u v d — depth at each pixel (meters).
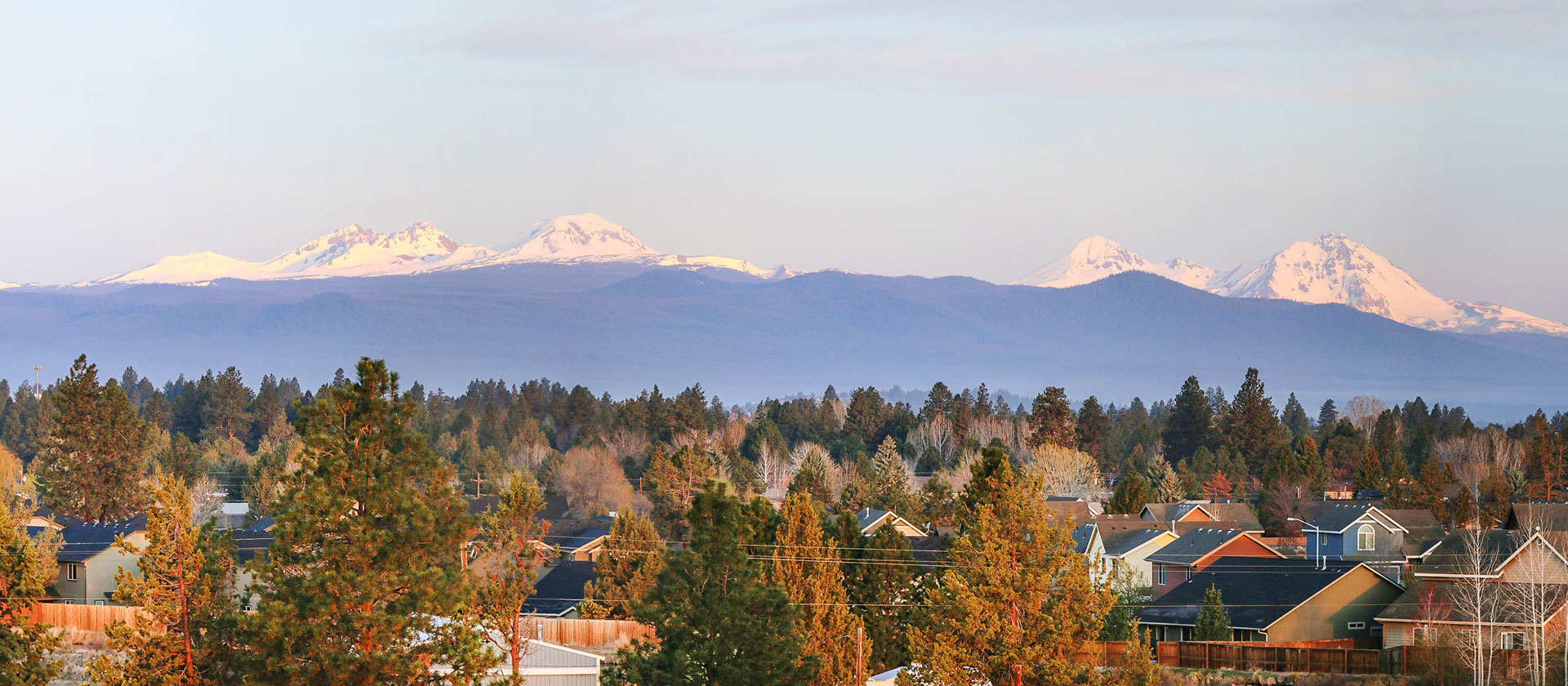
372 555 73.38
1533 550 113.00
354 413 74.75
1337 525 167.50
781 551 97.69
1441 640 98.00
